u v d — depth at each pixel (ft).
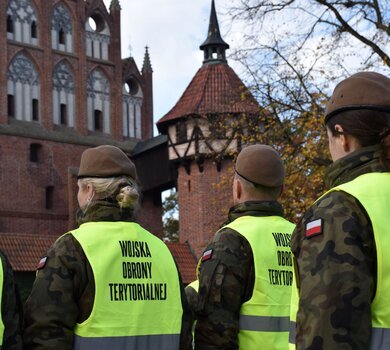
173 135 124.67
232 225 13.35
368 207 7.80
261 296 12.95
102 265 11.83
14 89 126.11
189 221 121.39
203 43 128.98
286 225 13.80
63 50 133.90
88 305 11.63
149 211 135.54
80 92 134.10
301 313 7.52
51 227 125.59
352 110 8.32
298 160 57.11
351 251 7.50
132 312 12.03
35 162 126.11
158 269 12.65
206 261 12.89
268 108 59.57
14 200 122.31
